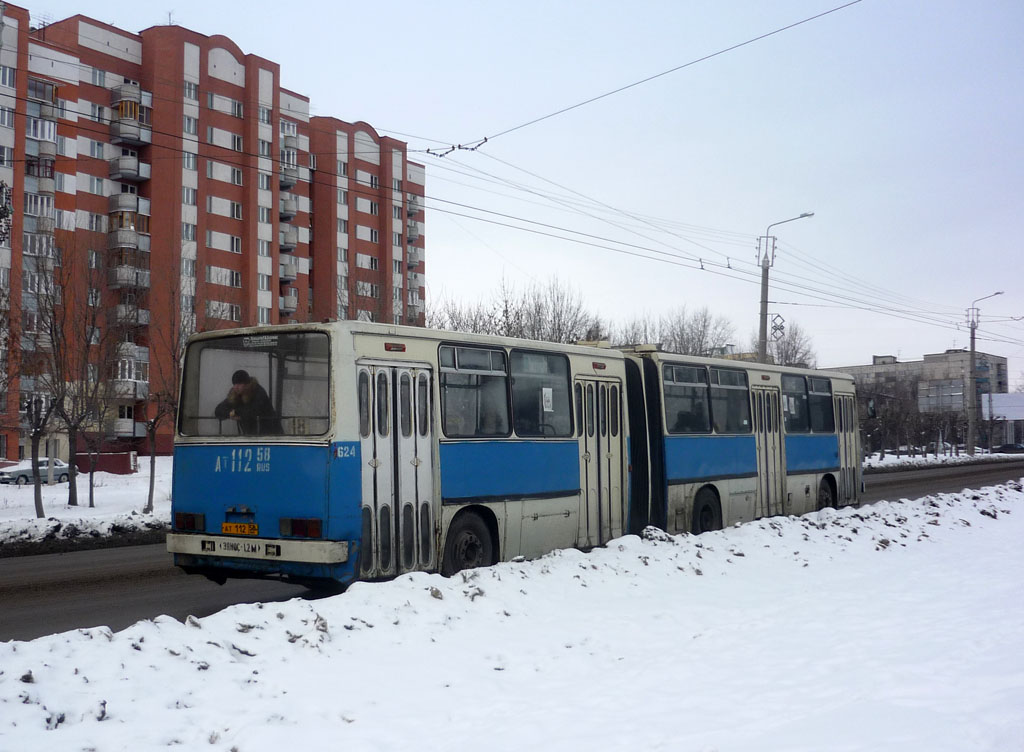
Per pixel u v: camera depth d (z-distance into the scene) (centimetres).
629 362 1523
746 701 644
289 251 6931
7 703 548
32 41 5325
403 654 751
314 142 7356
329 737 556
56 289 2364
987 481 3819
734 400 1752
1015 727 557
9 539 1762
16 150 5162
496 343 1231
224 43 6184
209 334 1100
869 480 3944
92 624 966
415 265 8388
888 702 629
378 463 1041
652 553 1238
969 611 991
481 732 575
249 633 750
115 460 4716
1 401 2447
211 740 544
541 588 1013
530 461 1266
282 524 1007
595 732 571
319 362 1021
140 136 5750
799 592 1116
